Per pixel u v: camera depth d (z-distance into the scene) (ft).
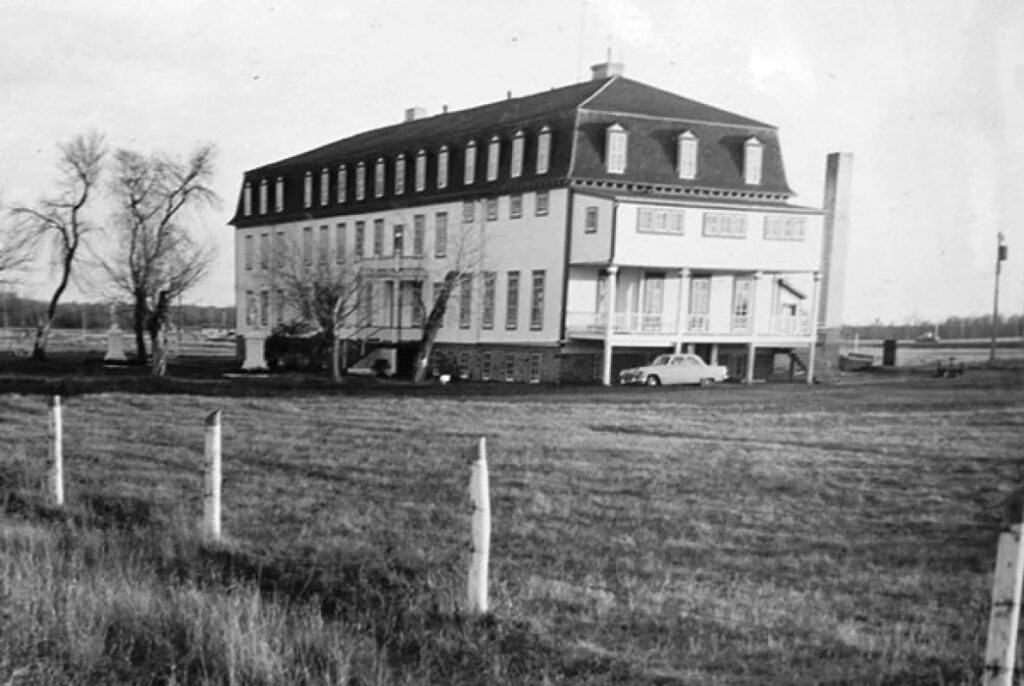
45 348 164.45
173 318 191.01
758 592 23.44
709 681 17.25
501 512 33.60
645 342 117.39
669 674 17.57
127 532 29.66
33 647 18.79
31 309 169.89
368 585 23.41
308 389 97.14
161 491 37.09
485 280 134.72
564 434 57.36
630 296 124.26
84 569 24.18
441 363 139.74
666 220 114.83
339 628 20.20
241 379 112.47
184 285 152.97
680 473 42.22
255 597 20.84
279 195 183.11
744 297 125.70
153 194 146.72
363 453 48.47
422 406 78.02
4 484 38.14
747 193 129.59
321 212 171.22
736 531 30.71
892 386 86.74
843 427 59.06
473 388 102.58
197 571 25.30
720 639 19.70
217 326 255.09
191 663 18.56
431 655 18.70
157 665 18.51
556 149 125.90
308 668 17.90
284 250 160.35
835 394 83.30
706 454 47.98
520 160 130.52
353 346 148.77
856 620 21.25
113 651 19.20
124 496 35.78
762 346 123.54
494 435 56.59
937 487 37.65
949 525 31.17
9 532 27.68
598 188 121.80
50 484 34.83
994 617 14.89
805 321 123.34
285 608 21.72
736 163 130.31
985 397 72.90
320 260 146.00
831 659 18.52
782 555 27.58
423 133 159.53
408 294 148.97
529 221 127.95
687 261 115.75
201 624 19.61
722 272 122.01
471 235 137.18
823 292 118.32
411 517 32.55
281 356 142.51
